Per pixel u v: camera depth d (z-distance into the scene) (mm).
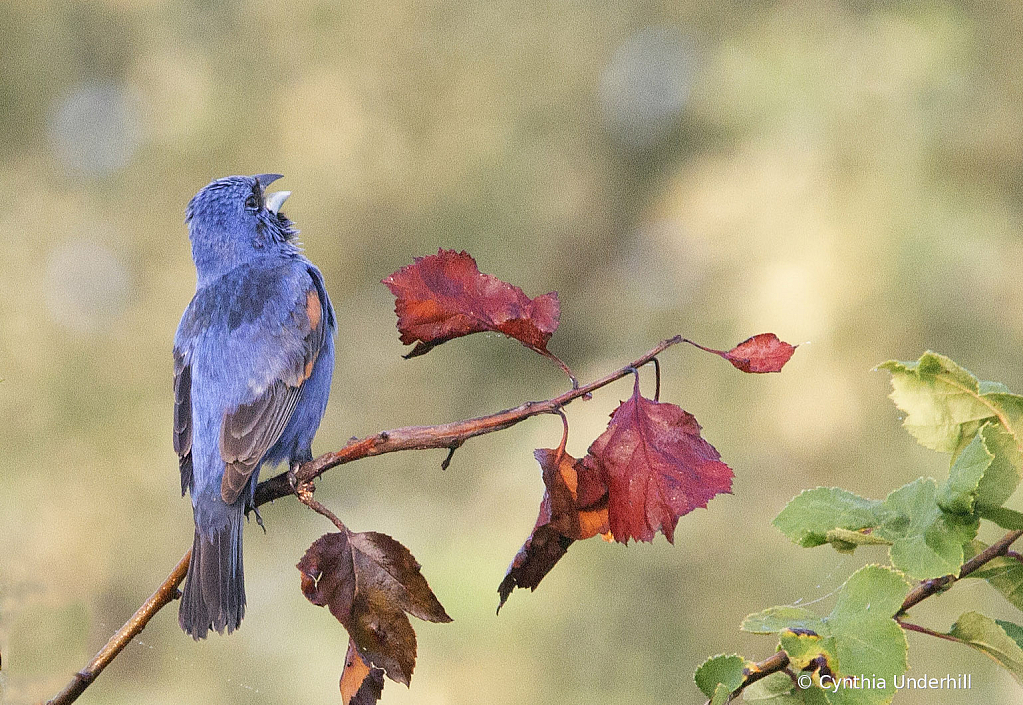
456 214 14484
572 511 3371
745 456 11648
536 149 14828
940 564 3242
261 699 12305
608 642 11273
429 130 14602
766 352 3365
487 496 13031
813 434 11375
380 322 14484
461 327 3635
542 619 11359
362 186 14312
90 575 12508
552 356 3553
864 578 3172
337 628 12703
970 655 9977
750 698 3471
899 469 11258
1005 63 12617
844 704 3059
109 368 13672
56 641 3484
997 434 3311
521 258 14578
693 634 11227
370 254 14516
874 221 11914
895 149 12266
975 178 12312
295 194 14250
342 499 14195
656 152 15016
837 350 11547
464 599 11555
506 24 14977
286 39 14523
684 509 3244
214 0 14836
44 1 14836
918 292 11602
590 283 14602
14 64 14828
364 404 14391
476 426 3461
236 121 14414
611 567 11555
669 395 12312
